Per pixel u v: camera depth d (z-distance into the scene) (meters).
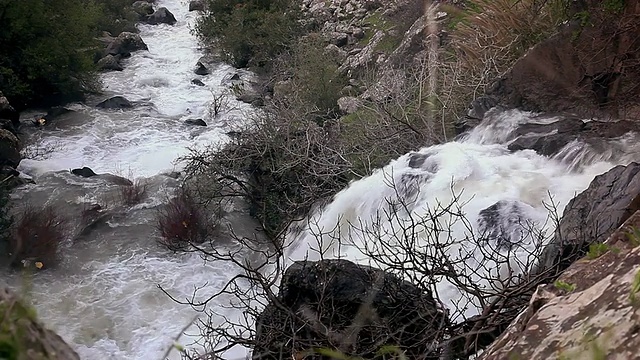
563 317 1.98
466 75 12.09
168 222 11.41
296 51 18.05
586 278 2.24
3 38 17.47
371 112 12.49
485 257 5.35
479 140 10.04
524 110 10.20
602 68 9.84
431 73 12.29
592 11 10.16
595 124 9.08
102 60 21.12
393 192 8.78
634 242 2.72
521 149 9.02
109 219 11.84
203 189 12.05
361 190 9.30
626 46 9.70
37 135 16.14
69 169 14.17
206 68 21.30
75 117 17.25
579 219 5.84
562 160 8.51
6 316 1.30
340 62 18.00
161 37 24.39
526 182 8.01
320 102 15.27
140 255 10.83
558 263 4.66
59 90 18.11
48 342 1.34
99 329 9.00
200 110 18.00
